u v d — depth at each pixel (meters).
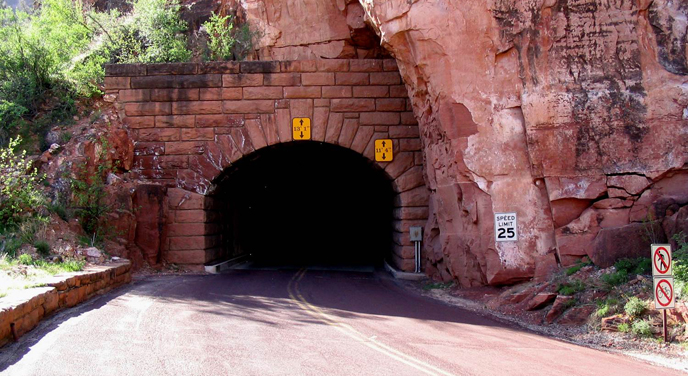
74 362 7.61
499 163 15.31
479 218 15.52
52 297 10.95
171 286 16.38
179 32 27.83
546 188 14.82
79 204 18.94
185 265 21.75
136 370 7.25
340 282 19.33
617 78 14.40
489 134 15.41
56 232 16.81
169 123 22.23
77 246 16.83
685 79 13.96
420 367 7.75
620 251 13.02
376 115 22.22
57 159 19.88
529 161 15.10
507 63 15.26
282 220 38.31
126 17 31.02
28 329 9.51
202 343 8.91
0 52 23.56
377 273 23.38
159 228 21.08
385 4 16.69
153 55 26.14
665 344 9.88
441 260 19.22
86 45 27.92
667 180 13.90
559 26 14.71
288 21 25.75
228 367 7.50
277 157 27.27
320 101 22.22
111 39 26.97
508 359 8.48
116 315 11.10
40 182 19.05
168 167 22.14
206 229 22.14
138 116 22.31
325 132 22.16
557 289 12.91
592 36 14.57
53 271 13.23
